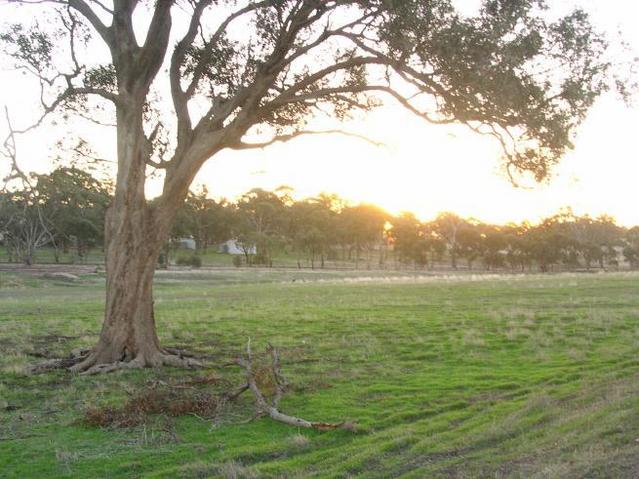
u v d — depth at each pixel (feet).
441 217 345.31
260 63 41.78
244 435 25.43
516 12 33.96
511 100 34.71
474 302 88.22
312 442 24.14
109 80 46.57
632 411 24.40
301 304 88.84
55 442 24.53
